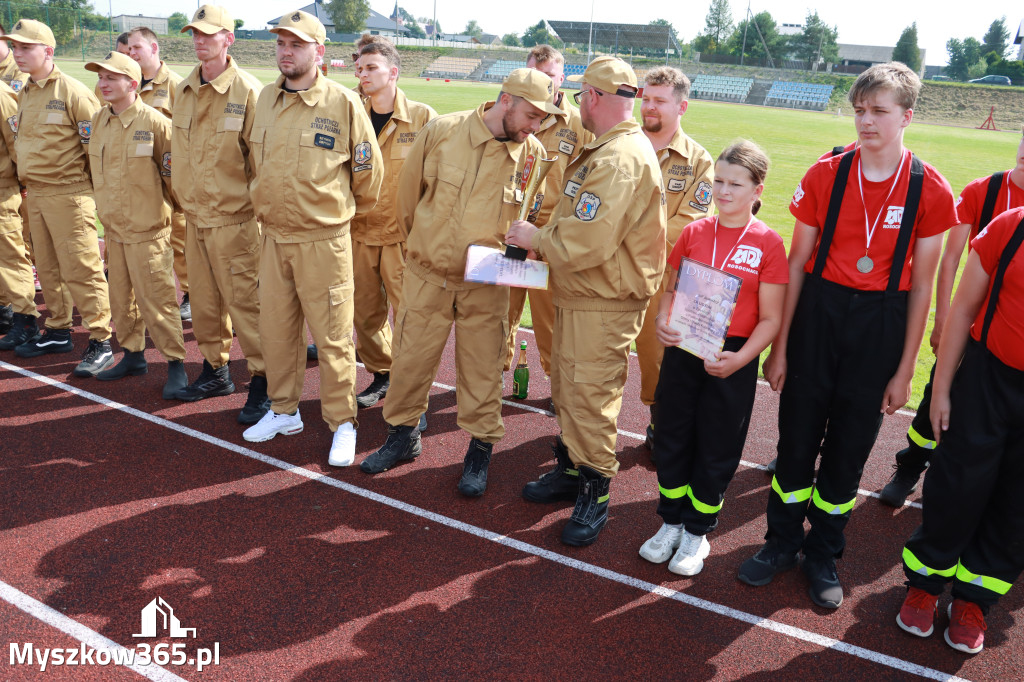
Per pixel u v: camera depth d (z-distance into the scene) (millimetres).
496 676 2758
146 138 4699
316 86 3975
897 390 3068
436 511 3863
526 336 6938
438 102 32406
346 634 2928
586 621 3092
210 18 4172
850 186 2949
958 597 3080
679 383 3283
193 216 4527
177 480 4004
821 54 81188
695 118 35000
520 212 3641
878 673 2895
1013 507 2863
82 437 4426
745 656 2947
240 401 5105
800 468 3299
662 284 4238
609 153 3207
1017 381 2744
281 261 4148
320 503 3869
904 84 2736
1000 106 52781
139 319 5312
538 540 3658
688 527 3420
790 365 3195
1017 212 2703
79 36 45594
